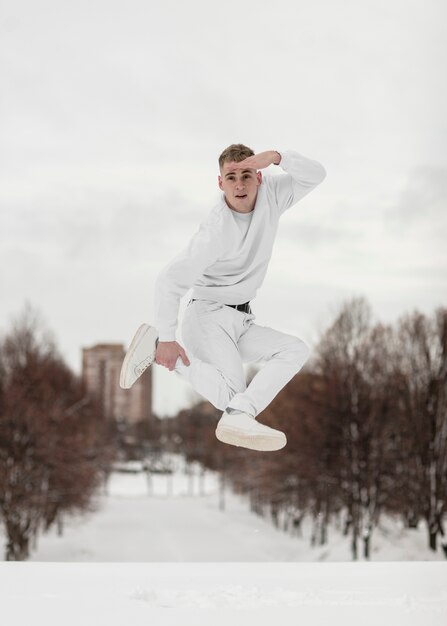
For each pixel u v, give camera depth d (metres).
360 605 5.31
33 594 5.59
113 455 72.38
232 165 4.81
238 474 65.88
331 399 36.75
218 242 4.76
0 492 33.28
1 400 36.66
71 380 61.31
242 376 4.89
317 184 5.12
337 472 35.41
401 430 35.06
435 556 32.78
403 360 37.31
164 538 50.16
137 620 4.78
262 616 4.93
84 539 47.56
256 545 45.41
